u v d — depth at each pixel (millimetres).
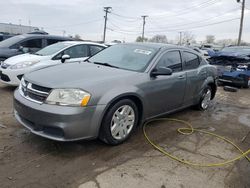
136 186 2846
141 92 3902
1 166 3059
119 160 3365
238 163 3539
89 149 3600
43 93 3299
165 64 4504
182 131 4582
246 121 5512
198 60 5574
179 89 4793
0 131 4020
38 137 3854
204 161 3510
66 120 3139
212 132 4668
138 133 4316
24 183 2775
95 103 3318
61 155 3389
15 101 3666
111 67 4227
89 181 2877
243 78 9594
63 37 10078
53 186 2758
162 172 3152
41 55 7121
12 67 6523
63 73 3709
